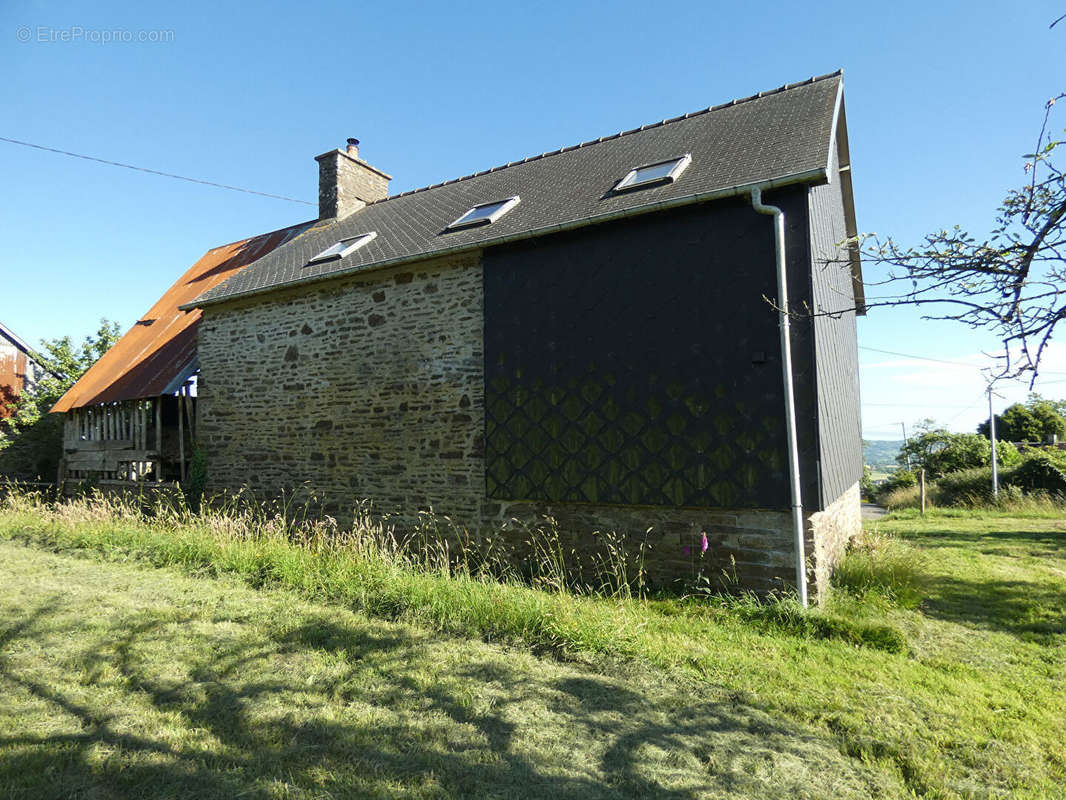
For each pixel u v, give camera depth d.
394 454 8.20
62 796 2.64
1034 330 2.18
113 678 3.80
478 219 8.20
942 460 24.14
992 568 7.80
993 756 3.24
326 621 4.83
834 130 6.36
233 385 9.92
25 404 16.39
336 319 8.87
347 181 12.59
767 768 3.04
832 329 6.93
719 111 8.66
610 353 6.61
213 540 7.16
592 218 6.50
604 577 6.59
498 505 7.38
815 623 5.00
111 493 11.74
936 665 4.52
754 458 5.75
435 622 4.83
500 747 3.14
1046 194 2.18
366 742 3.15
